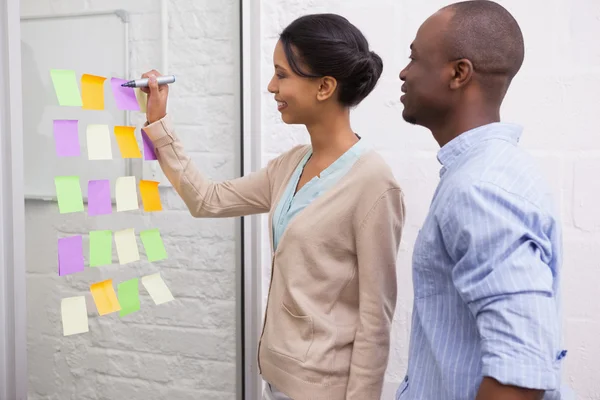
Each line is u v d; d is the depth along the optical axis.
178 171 1.10
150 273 1.29
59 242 0.93
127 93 1.02
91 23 1.08
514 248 0.60
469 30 0.72
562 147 1.39
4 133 0.87
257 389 1.59
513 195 0.63
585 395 1.42
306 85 0.99
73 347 1.08
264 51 1.55
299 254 0.99
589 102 1.37
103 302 1.02
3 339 0.89
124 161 1.20
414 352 0.77
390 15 1.46
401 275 1.50
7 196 0.88
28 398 0.98
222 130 1.48
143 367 1.27
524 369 0.56
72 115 1.05
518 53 0.74
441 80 0.74
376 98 1.49
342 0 1.49
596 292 1.39
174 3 1.31
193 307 1.43
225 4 1.47
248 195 1.17
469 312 0.69
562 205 1.40
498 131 0.72
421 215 1.48
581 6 1.36
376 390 0.97
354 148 1.01
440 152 0.75
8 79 0.87
